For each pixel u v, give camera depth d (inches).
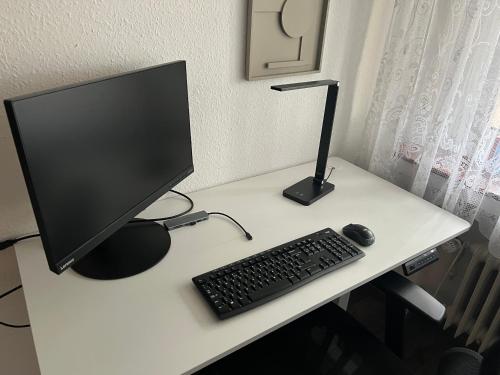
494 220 53.8
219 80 49.0
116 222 36.6
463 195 53.9
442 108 52.6
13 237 41.6
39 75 36.6
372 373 40.6
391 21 56.2
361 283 39.4
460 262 62.9
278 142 59.9
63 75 37.9
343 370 40.8
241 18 46.8
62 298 34.6
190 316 33.8
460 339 67.5
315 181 56.8
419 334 68.4
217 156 54.3
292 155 63.0
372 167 64.2
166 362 29.6
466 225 49.9
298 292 37.2
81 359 29.3
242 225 47.0
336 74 60.4
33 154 26.5
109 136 33.7
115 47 39.8
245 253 42.2
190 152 47.4
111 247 40.7
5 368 48.2
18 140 25.2
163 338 31.5
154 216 47.6
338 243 43.3
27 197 40.8
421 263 44.1
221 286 35.9
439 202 57.4
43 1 34.2
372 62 62.9
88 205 32.9
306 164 64.7
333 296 37.3
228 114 52.2
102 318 32.9
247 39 48.1
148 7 39.9
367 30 59.3
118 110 34.1
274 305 35.5
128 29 39.8
